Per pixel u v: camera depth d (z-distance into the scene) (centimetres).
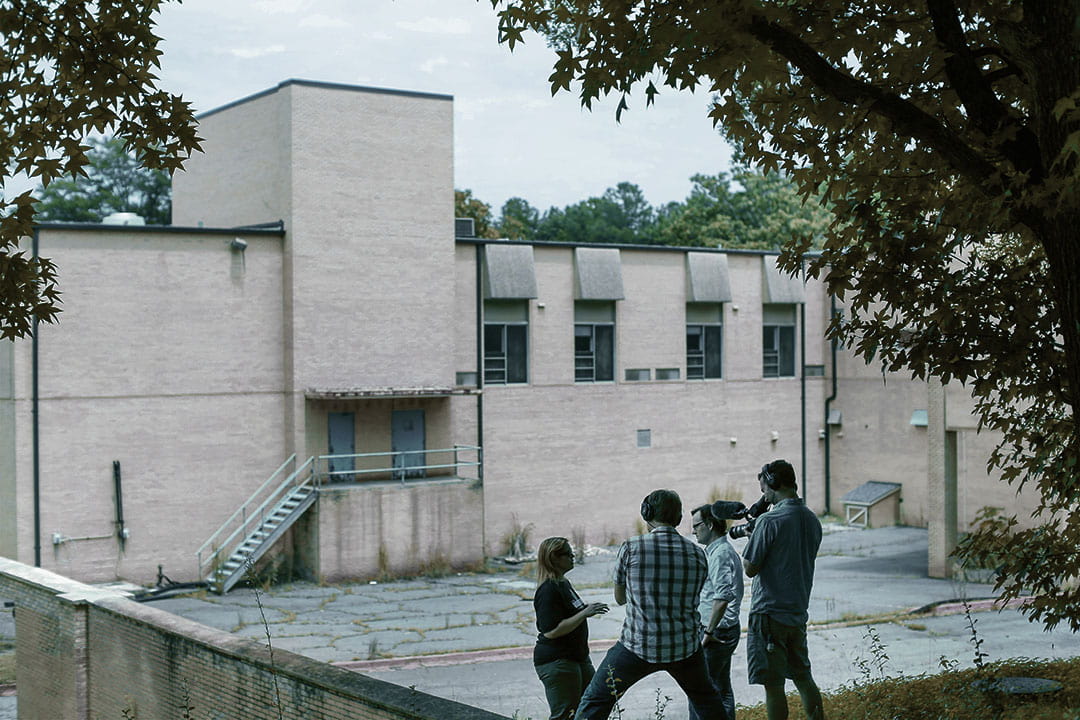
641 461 3844
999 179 732
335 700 998
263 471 3111
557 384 3659
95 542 2855
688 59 746
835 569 3159
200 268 3014
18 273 1014
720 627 916
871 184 893
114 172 8062
